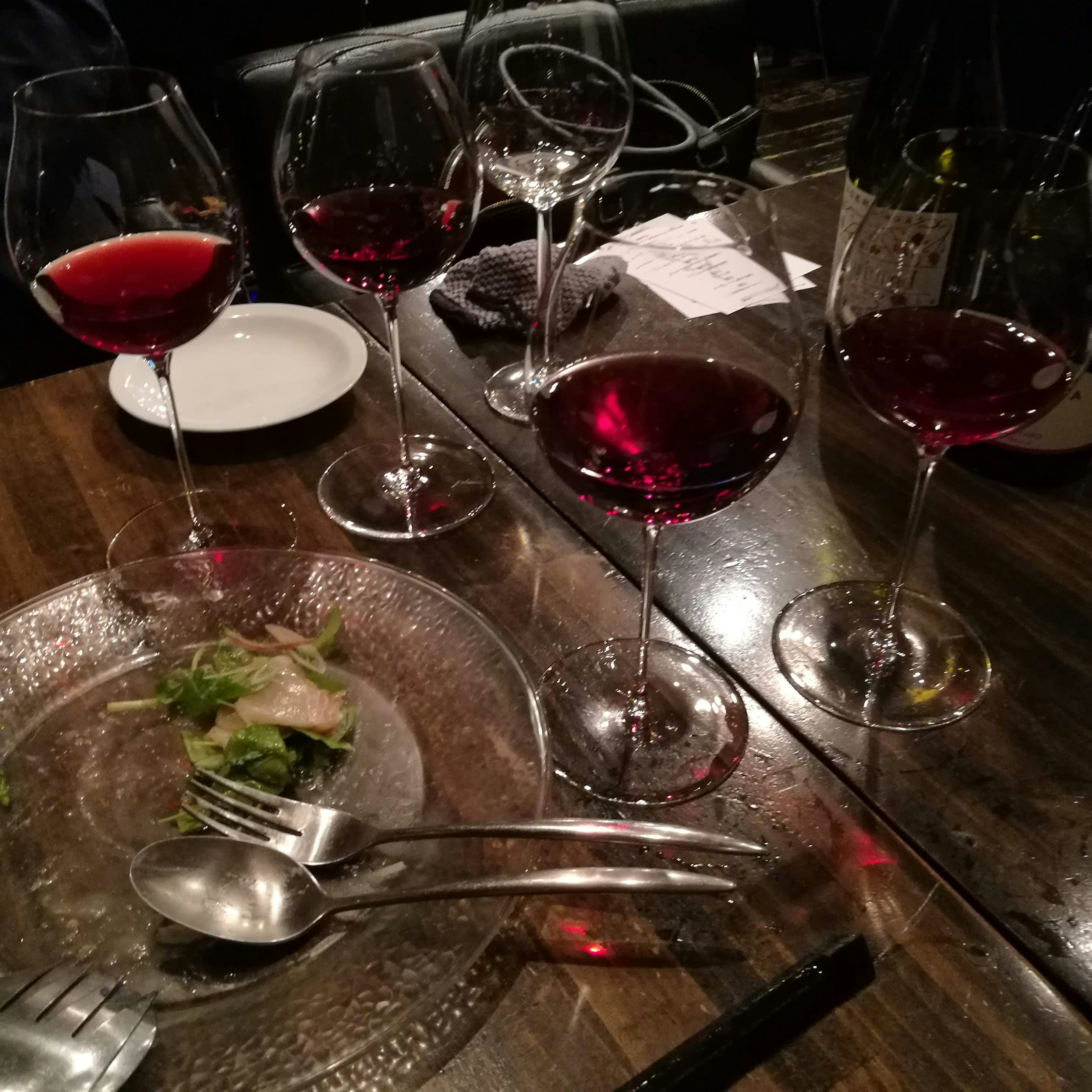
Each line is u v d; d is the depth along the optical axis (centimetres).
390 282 76
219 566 68
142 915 48
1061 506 79
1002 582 72
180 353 95
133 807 54
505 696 58
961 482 82
